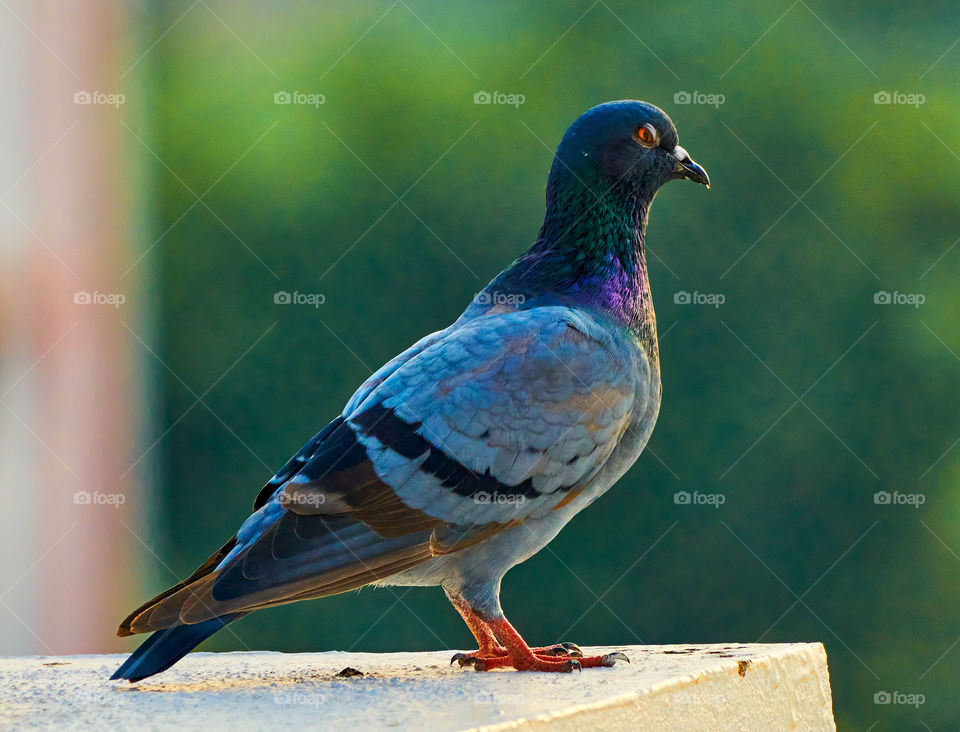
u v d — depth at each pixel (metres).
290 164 15.41
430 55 15.52
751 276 14.74
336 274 15.21
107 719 4.38
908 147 15.09
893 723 14.20
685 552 14.32
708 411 14.50
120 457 13.30
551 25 15.45
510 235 15.03
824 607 14.33
